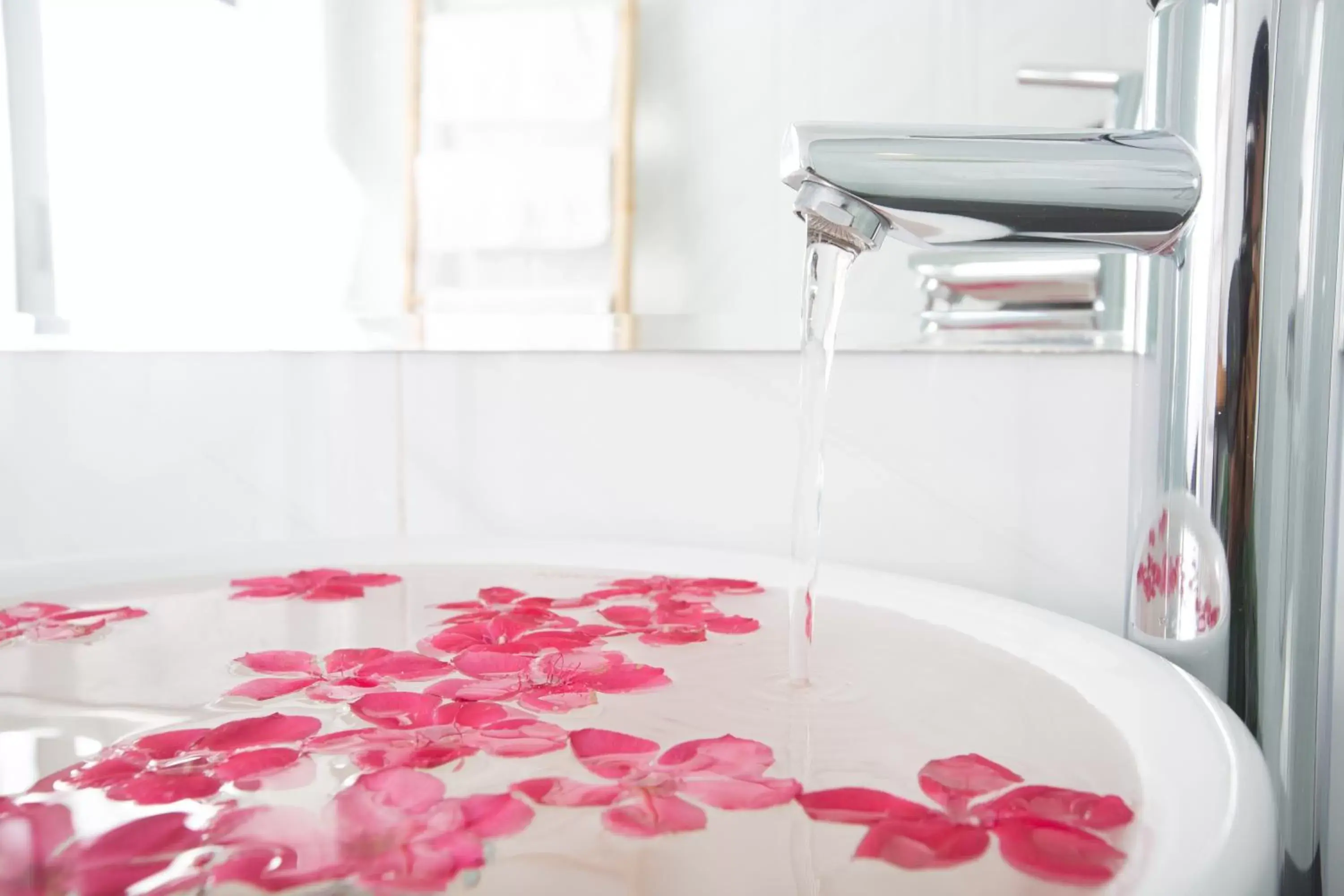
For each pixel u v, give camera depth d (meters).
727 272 0.69
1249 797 0.28
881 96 0.66
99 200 0.77
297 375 0.76
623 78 0.70
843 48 0.66
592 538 0.73
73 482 0.79
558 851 0.26
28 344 0.78
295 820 0.27
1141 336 0.43
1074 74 0.63
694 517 0.71
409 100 0.73
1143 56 0.62
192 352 0.77
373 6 0.73
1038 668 0.44
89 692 0.39
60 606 0.54
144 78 0.76
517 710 0.37
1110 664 0.41
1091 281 0.63
